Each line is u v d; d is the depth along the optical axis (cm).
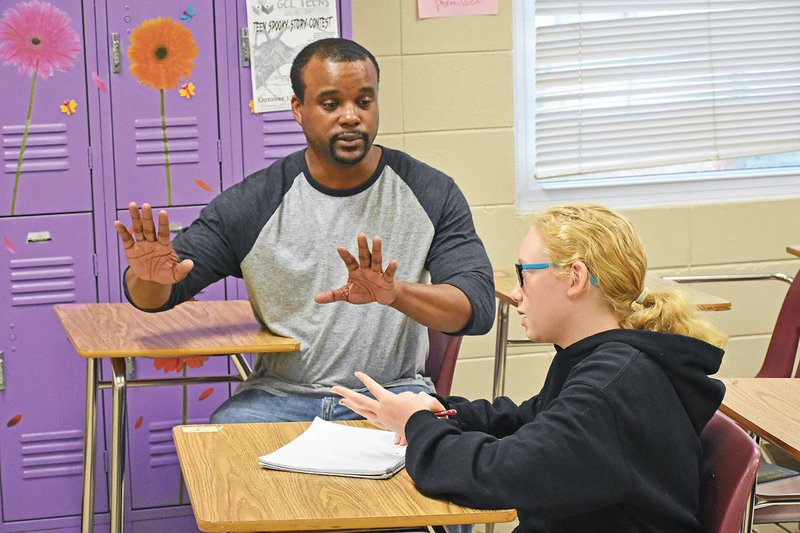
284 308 257
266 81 331
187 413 338
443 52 381
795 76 418
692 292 322
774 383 223
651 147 411
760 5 411
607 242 164
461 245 257
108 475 334
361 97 248
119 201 327
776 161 424
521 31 392
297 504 153
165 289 243
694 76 410
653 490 154
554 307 167
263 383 259
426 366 274
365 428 187
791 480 243
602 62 401
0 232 321
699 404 160
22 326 325
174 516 339
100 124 323
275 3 329
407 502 154
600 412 151
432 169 266
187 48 325
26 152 320
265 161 336
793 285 303
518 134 397
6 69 316
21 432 328
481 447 155
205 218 258
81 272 327
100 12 319
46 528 333
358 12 373
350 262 205
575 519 159
